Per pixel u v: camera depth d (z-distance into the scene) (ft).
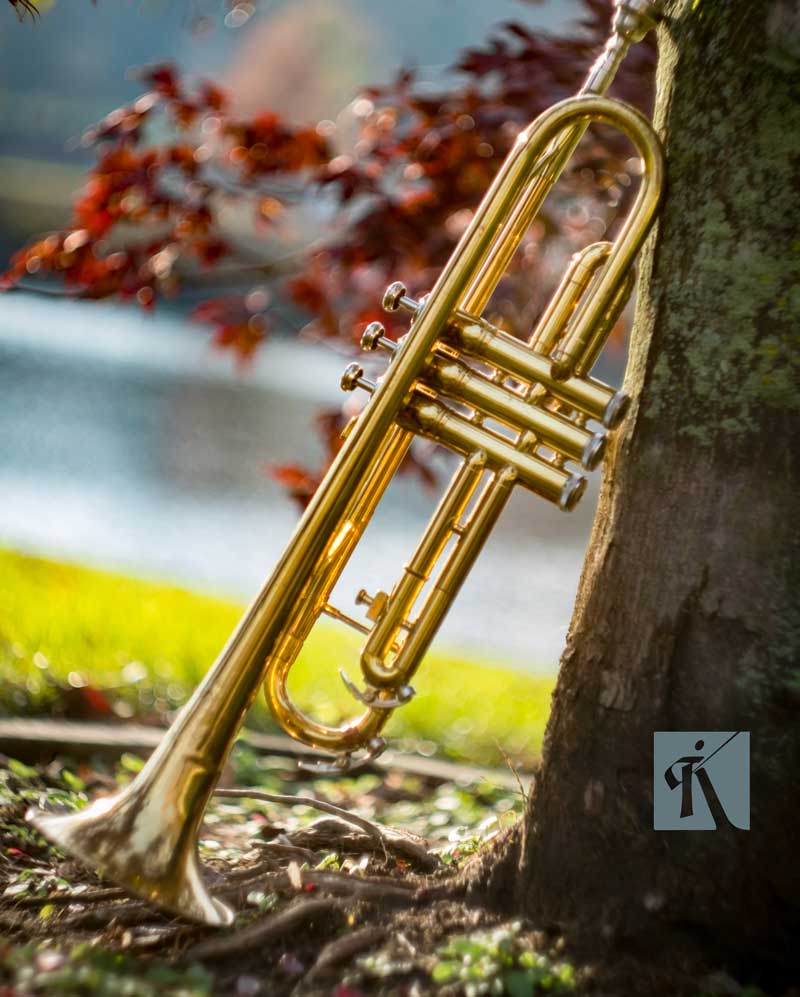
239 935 7.72
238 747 14.65
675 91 7.77
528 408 7.79
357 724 8.28
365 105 15.62
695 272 7.61
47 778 12.53
